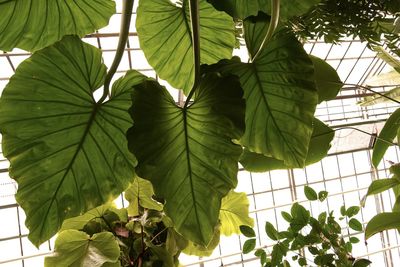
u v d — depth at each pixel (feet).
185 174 3.70
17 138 3.76
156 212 7.32
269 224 7.04
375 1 4.90
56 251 6.52
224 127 3.64
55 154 3.93
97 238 6.60
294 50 4.04
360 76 32.14
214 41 4.85
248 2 4.08
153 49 4.80
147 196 7.64
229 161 3.71
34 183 3.86
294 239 6.97
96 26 4.50
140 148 3.48
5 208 24.38
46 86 3.78
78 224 7.61
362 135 30.68
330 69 5.90
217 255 27.73
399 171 6.94
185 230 3.67
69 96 3.88
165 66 4.90
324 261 6.75
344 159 33.01
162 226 7.72
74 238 6.57
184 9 4.58
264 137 4.43
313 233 6.90
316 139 5.96
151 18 4.61
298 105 4.21
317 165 32.17
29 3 4.09
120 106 4.16
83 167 4.10
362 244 31.32
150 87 3.52
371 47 5.50
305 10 4.17
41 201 3.90
